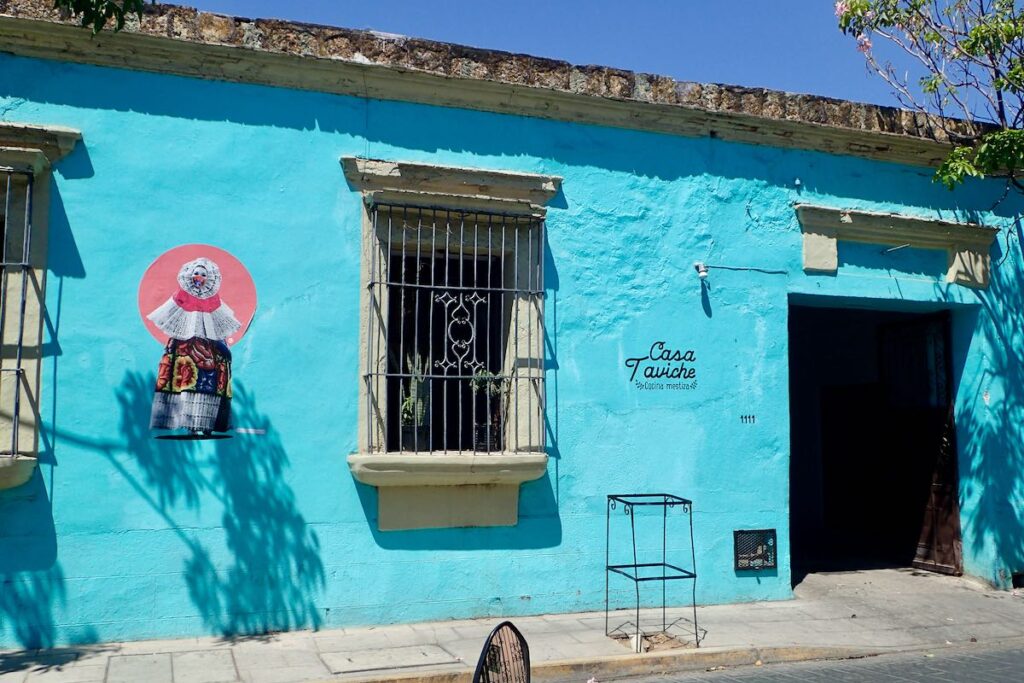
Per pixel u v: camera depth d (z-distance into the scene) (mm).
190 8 6699
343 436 6934
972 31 8812
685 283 8094
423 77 7262
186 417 6273
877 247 8867
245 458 6664
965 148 8641
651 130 8078
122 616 6309
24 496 6156
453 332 7426
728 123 8266
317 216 7020
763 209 8430
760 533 8156
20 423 6148
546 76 7629
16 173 6180
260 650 6199
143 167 6609
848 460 12234
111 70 6590
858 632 7359
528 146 7668
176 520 6473
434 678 5723
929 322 9781
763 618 7543
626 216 7934
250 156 6887
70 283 6367
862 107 8680
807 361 13516
